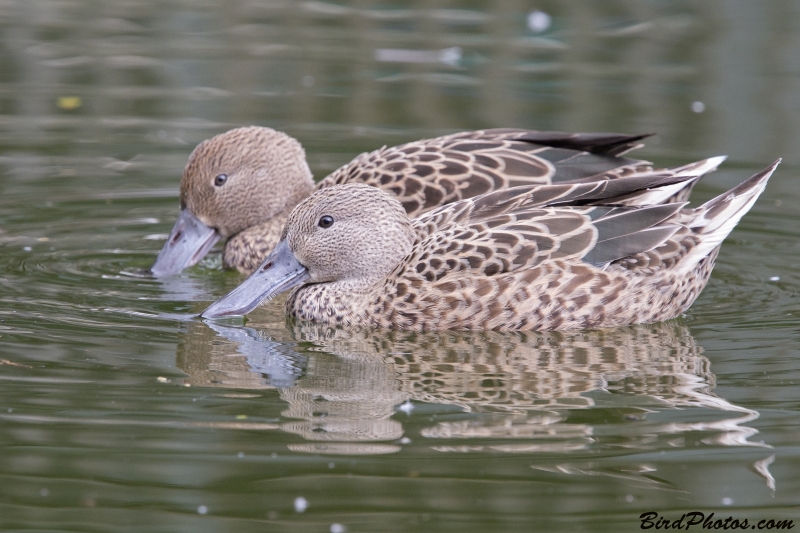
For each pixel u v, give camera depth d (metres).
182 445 9.30
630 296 12.21
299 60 22.81
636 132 18.98
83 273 14.30
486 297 12.11
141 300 13.42
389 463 9.04
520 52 23.16
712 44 23.12
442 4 26.00
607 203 13.02
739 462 9.09
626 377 10.88
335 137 19.19
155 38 23.95
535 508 8.42
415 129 19.48
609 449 9.30
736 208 12.68
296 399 10.29
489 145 14.70
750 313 12.84
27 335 11.83
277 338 12.20
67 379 10.62
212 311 12.77
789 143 18.70
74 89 21.28
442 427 9.71
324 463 9.02
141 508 8.41
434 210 13.38
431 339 12.11
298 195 15.80
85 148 18.78
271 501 8.50
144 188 17.44
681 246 12.38
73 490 8.63
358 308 12.63
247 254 15.42
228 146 15.47
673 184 13.11
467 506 8.42
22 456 9.08
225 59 22.91
